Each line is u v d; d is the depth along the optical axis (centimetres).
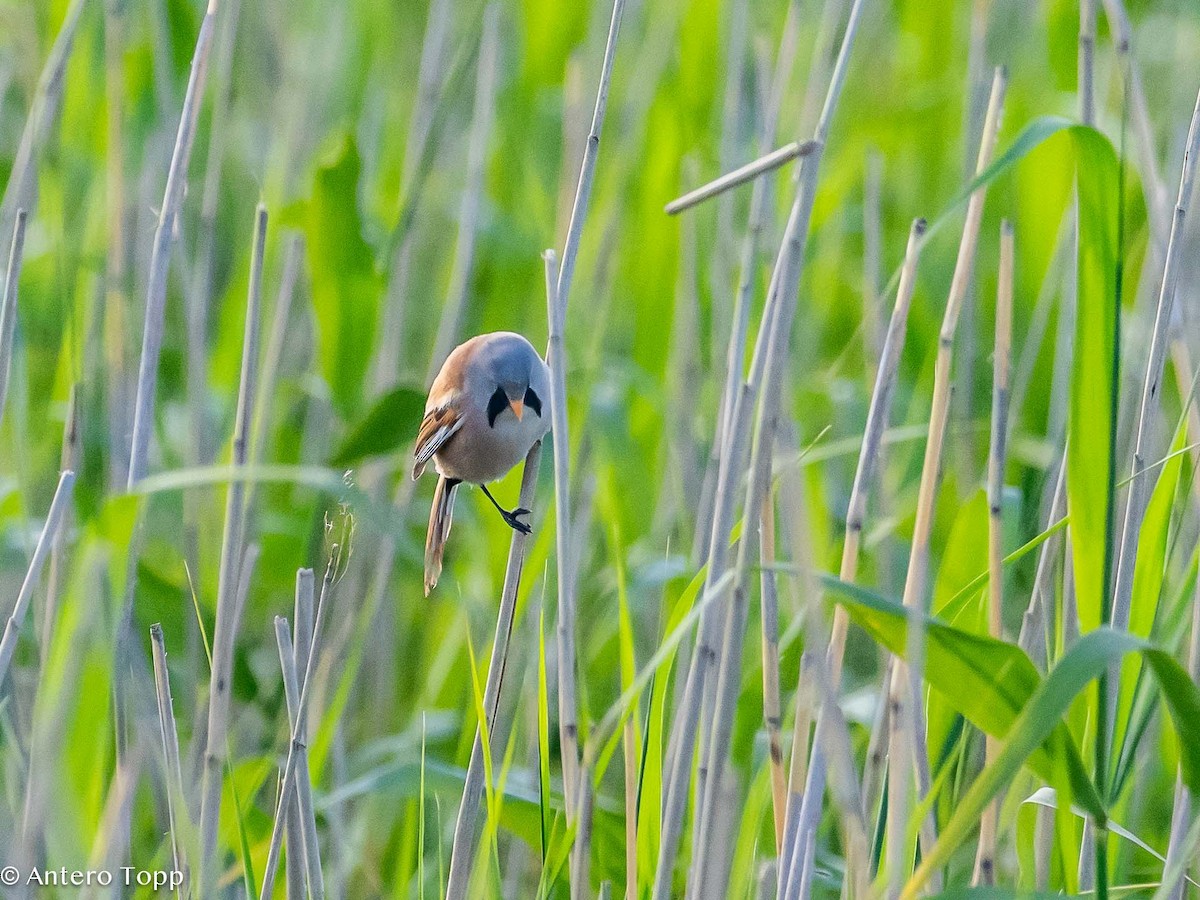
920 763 611
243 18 1329
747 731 809
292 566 1056
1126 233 1112
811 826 626
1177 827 640
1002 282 657
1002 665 488
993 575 630
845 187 1120
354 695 988
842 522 1025
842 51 601
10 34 1216
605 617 953
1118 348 539
